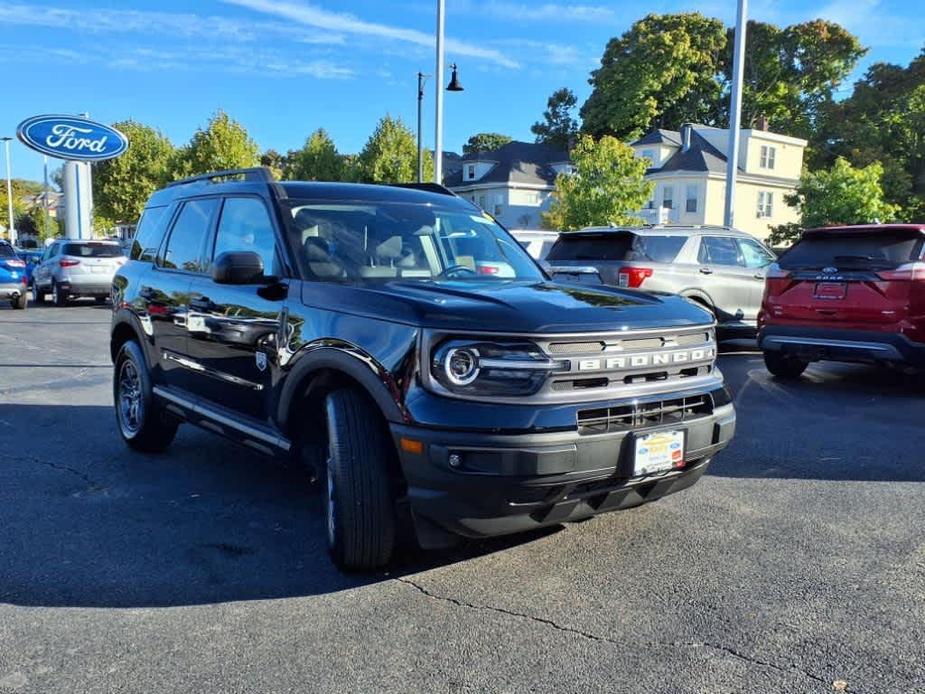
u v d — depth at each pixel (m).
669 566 3.79
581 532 4.24
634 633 3.14
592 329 3.37
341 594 3.51
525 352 3.22
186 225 5.44
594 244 10.79
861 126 39.62
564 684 2.78
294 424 4.07
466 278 4.43
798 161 46.66
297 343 3.91
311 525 4.39
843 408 7.48
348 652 3.00
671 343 3.64
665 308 3.79
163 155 47.22
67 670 2.88
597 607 3.37
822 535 4.20
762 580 3.63
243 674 2.85
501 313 3.34
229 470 5.47
